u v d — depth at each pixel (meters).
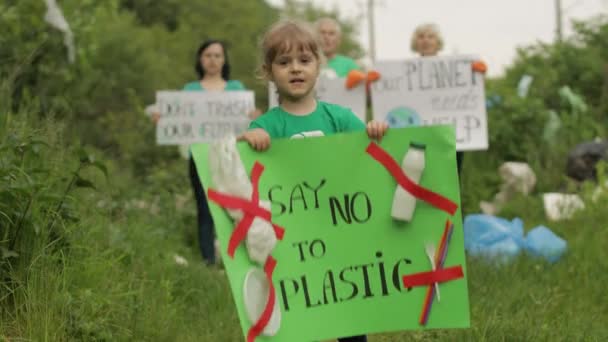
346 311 4.90
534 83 17.69
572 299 7.94
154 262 7.93
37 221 6.27
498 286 8.05
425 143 4.95
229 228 4.75
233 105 11.49
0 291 6.03
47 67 12.04
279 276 4.85
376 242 4.96
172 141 11.49
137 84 23.70
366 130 4.98
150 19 39.97
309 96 5.38
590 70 18.09
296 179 4.95
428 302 4.93
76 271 6.43
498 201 13.75
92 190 8.20
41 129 7.04
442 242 4.93
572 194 12.96
